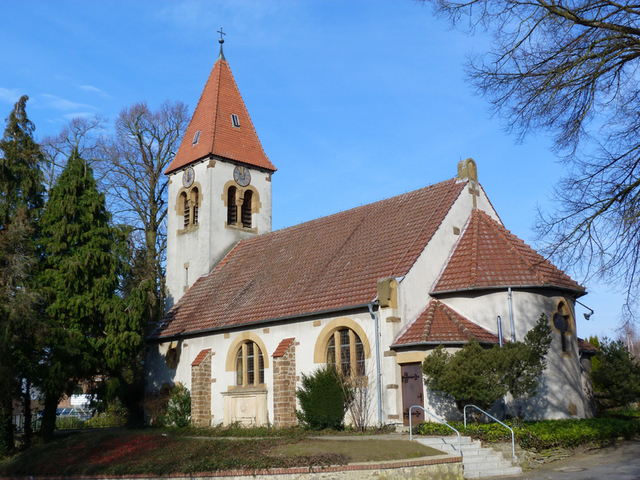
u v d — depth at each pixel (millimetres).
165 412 33688
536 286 24312
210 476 18391
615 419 25422
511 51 16109
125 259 32094
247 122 43094
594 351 28891
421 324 24047
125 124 47156
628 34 15188
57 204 30172
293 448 19672
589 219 16094
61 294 28859
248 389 29656
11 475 24438
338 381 25250
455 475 17531
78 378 28969
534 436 20125
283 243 36188
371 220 31906
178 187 42312
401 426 23344
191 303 36750
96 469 21219
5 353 25516
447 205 28141
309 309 27516
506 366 19734
